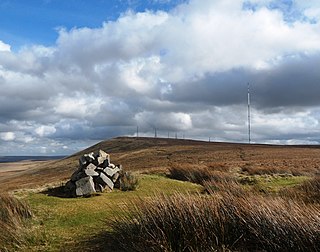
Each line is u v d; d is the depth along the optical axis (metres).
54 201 13.41
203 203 8.12
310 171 27.02
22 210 11.19
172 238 7.42
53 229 9.77
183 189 16.03
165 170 23.25
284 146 87.75
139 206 9.36
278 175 23.11
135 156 75.50
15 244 8.40
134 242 7.68
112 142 108.75
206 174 20.38
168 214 7.82
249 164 37.81
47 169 74.25
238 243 7.21
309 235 6.42
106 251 7.77
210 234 7.35
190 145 92.06
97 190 15.36
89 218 10.72
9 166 127.06
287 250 6.57
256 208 7.44
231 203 8.00
